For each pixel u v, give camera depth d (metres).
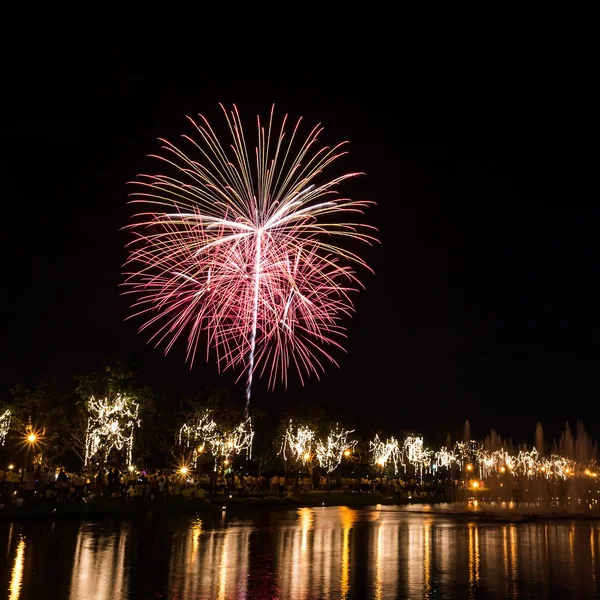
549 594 19.30
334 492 78.50
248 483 70.00
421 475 131.38
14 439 60.31
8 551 24.19
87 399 56.31
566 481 90.06
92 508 41.06
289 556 26.12
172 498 50.19
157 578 19.88
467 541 34.19
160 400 67.62
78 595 17.02
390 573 22.61
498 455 126.38
